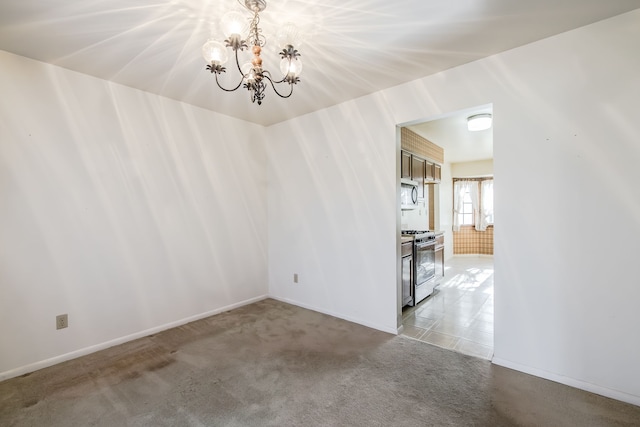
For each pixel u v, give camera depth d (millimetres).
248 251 3787
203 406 1819
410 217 4984
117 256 2688
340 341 2697
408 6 1676
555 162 2033
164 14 1747
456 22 1840
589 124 1916
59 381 2100
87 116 2518
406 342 2678
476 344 2641
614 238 1855
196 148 3254
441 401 1850
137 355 2465
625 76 1805
